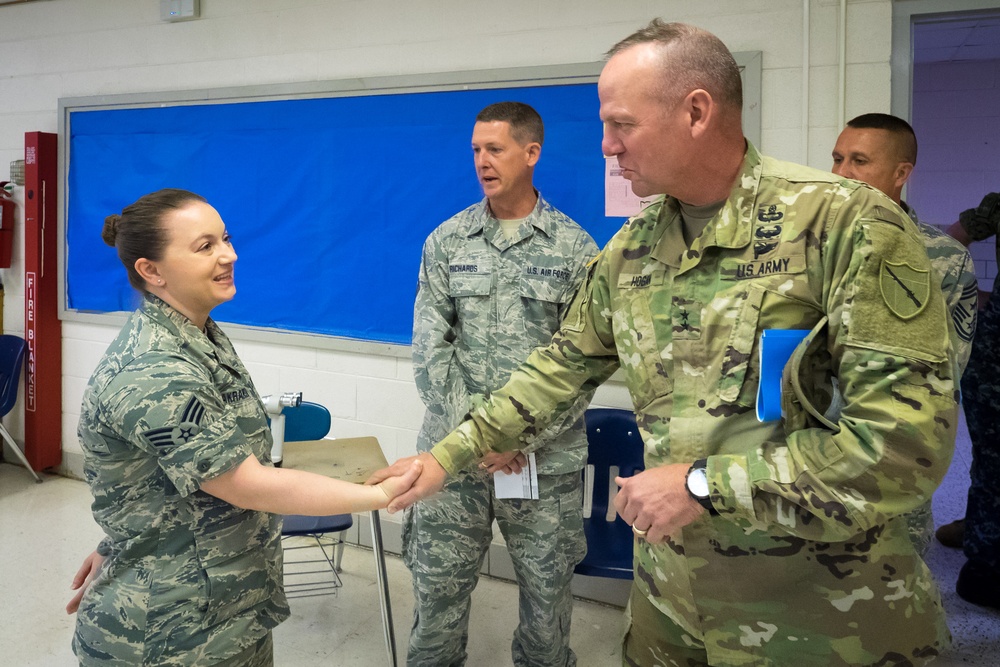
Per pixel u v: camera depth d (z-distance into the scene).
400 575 3.10
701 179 1.13
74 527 3.47
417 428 3.19
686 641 1.28
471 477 2.10
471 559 2.15
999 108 5.35
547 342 2.12
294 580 3.04
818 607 1.10
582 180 2.81
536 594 2.11
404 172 3.11
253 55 3.39
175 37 3.56
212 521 1.38
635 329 1.24
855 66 2.47
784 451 1.03
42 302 3.93
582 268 2.12
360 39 3.17
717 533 1.15
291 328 3.43
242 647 1.42
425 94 3.04
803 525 1.00
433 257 2.20
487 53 2.94
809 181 1.10
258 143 3.39
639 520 1.10
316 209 3.30
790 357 1.05
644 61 1.08
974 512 2.71
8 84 4.06
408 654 2.21
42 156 3.85
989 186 5.45
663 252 1.22
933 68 5.46
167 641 1.35
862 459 0.96
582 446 2.11
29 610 2.74
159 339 1.34
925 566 1.16
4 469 4.20
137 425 1.27
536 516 2.08
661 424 1.21
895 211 1.04
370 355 3.26
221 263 1.41
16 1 3.92
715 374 1.13
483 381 2.11
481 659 2.50
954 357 1.00
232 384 1.44
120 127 3.71
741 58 2.56
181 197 1.40
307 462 2.15
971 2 2.37
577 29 2.79
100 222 3.82
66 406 4.07
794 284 1.07
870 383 0.98
